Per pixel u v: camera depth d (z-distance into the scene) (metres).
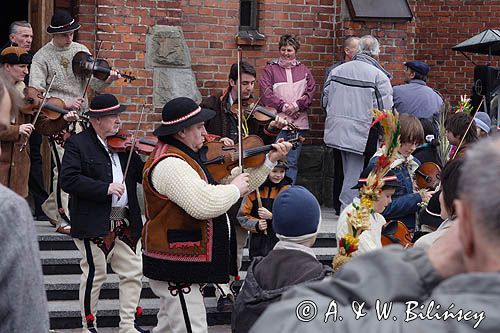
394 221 6.23
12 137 8.03
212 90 11.09
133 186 7.35
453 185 4.38
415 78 10.48
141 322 8.15
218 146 6.89
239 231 8.17
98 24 10.26
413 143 7.07
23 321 2.91
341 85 10.29
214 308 8.25
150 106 10.46
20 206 2.96
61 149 8.80
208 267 5.89
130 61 10.38
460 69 14.27
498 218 1.95
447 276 2.10
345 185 10.39
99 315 8.02
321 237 9.48
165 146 5.88
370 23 11.36
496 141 2.04
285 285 4.06
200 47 11.02
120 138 7.33
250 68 8.30
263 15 11.33
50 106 8.48
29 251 2.94
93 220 7.08
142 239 6.07
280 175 7.86
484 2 14.16
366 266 2.15
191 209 5.63
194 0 10.97
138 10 10.38
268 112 8.24
